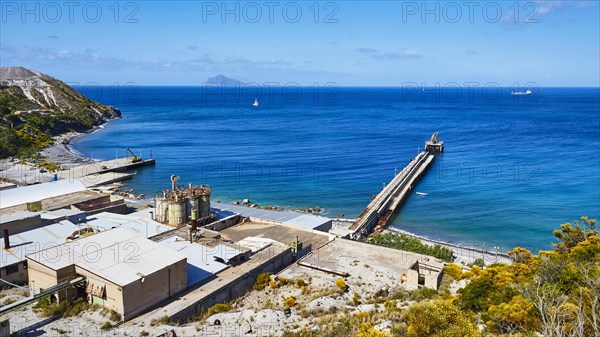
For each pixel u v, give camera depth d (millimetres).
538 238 83750
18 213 60094
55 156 153500
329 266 55562
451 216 96188
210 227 66438
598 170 137500
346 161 154625
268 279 51812
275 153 168875
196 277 49250
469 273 54531
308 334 38281
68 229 58344
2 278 47625
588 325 29875
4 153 146000
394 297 48094
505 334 33875
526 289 34281
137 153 167000
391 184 115938
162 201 65812
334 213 98312
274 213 79188
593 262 44469
